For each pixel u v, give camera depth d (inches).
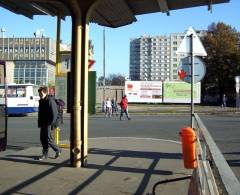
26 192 343.0
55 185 368.8
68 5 444.1
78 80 447.2
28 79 3695.9
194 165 289.1
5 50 3735.2
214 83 3673.7
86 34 447.5
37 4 519.8
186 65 500.7
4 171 429.4
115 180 390.9
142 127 1048.8
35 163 479.2
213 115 1748.3
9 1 505.7
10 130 974.4
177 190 351.3
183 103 2925.7
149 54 6235.2
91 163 479.5
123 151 582.2
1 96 486.3
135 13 557.6
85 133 457.1
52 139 510.6
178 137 809.5
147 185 370.0
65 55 598.2
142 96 2938.0
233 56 3570.4
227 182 105.1
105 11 519.2
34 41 3703.3
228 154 582.6
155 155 547.2
